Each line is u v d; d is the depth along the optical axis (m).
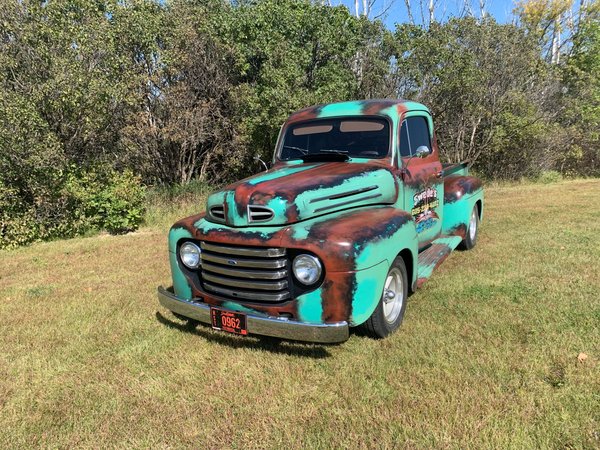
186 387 3.26
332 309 3.14
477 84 14.27
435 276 5.31
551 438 2.57
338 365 3.43
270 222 3.35
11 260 7.01
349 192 3.77
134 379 3.38
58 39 8.47
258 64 12.61
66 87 8.13
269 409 2.97
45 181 8.20
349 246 3.12
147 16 11.03
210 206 3.70
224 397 3.13
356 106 4.77
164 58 10.98
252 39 12.08
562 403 2.85
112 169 9.70
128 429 2.85
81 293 5.29
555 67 16.55
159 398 3.15
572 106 16.69
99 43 8.98
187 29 11.37
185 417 2.95
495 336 3.75
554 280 5.00
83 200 8.62
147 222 9.60
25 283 5.80
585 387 2.99
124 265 6.50
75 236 8.76
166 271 6.11
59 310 4.75
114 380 3.38
